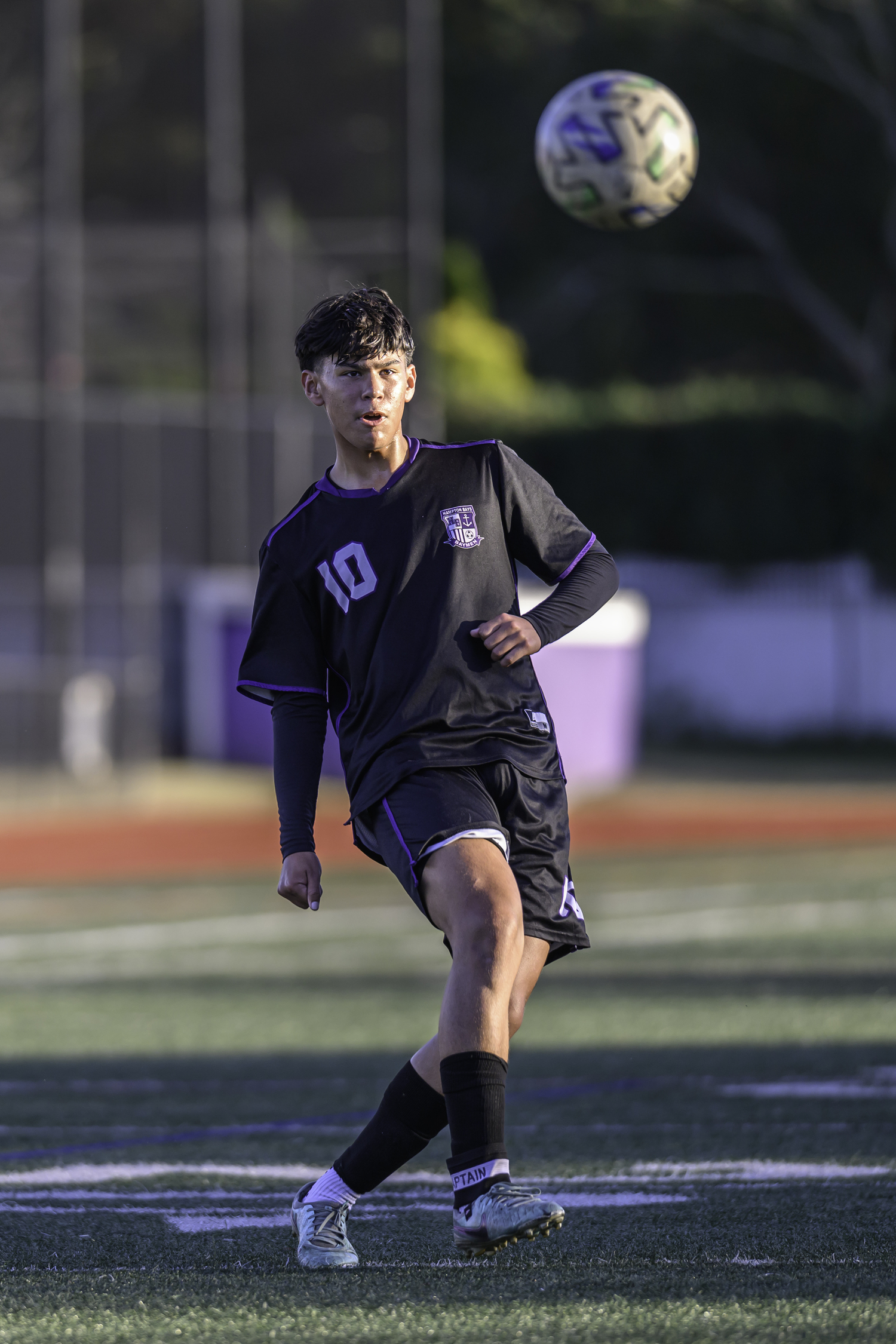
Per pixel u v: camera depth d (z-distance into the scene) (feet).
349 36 303.89
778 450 368.89
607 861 214.69
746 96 460.96
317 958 138.92
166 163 298.76
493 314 500.33
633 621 292.61
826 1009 107.45
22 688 255.70
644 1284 45.73
